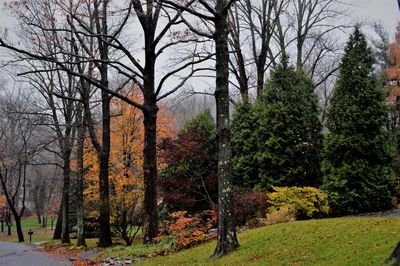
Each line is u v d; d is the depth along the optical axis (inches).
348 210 652.7
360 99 680.4
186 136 837.2
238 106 913.5
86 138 922.1
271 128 764.6
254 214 639.1
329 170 686.5
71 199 1252.5
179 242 550.9
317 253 343.3
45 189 2224.4
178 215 587.8
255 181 799.7
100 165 778.2
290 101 769.6
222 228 418.3
